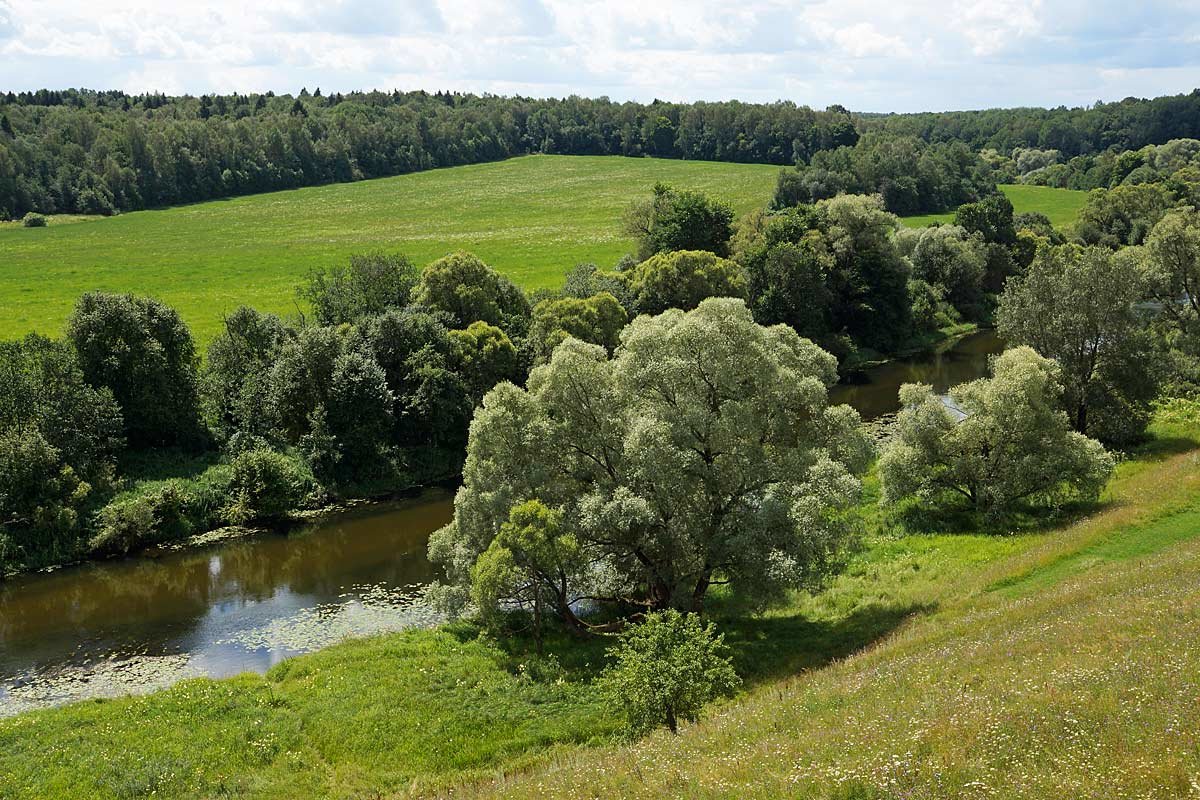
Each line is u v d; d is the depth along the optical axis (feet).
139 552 152.76
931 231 353.92
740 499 110.83
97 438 163.73
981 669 65.57
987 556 125.49
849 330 302.04
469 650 108.68
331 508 175.01
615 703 78.18
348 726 89.40
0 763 83.10
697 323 110.52
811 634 106.01
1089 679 55.57
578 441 115.75
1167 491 132.87
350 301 232.53
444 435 197.57
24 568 144.36
